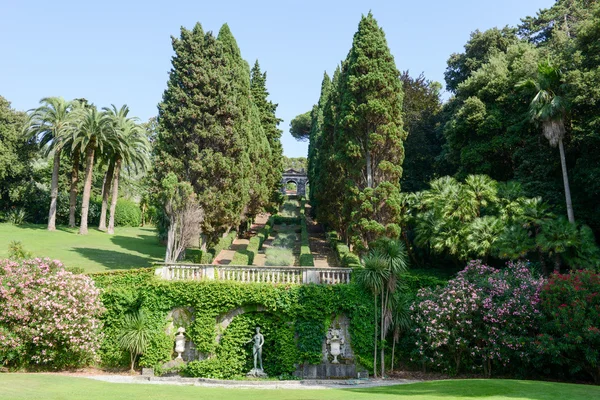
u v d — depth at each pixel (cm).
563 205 2584
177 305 1842
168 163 2712
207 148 2778
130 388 1323
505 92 3125
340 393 1300
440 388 1344
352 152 2881
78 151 4591
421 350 1811
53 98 4391
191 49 2867
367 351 1808
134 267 2864
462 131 3184
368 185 2867
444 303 1792
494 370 1823
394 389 1395
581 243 2069
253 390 1429
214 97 2812
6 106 5003
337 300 1836
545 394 1189
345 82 3362
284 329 1839
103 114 4209
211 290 1828
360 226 2738
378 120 2906
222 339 1819
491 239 2317
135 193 6294
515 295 1770
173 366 1800
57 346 1716
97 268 2753
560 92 2606
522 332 1717
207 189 2698
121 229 5138
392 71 2959
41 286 1686
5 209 5194
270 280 1898
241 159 2944
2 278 1633
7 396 1002
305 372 1811
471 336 1786
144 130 4800
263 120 5494
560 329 1578
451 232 2511
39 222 5316
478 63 4291
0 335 1566
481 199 2556
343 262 2798
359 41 2964
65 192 5369
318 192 4069
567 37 3450
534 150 2842
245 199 3162
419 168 4172
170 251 2448
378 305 1855
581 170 2447
